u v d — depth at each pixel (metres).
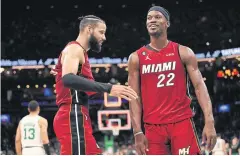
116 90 3.55
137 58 4.52
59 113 4.06
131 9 28.58
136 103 4.53
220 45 26.80
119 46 27.69
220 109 26.77
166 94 4.43
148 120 4.49
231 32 26.91
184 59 4.44
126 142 24.91
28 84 26.97
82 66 3.98
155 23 4.44
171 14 28.19
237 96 26.61
